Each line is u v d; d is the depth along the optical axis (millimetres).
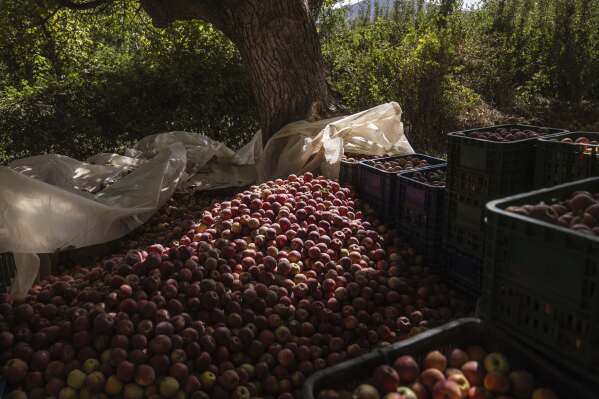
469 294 3689
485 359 2338
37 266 3934
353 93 11008
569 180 3016
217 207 4457
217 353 2988
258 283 3492
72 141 8516
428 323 3445
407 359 2324
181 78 9016
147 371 2727
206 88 9156
